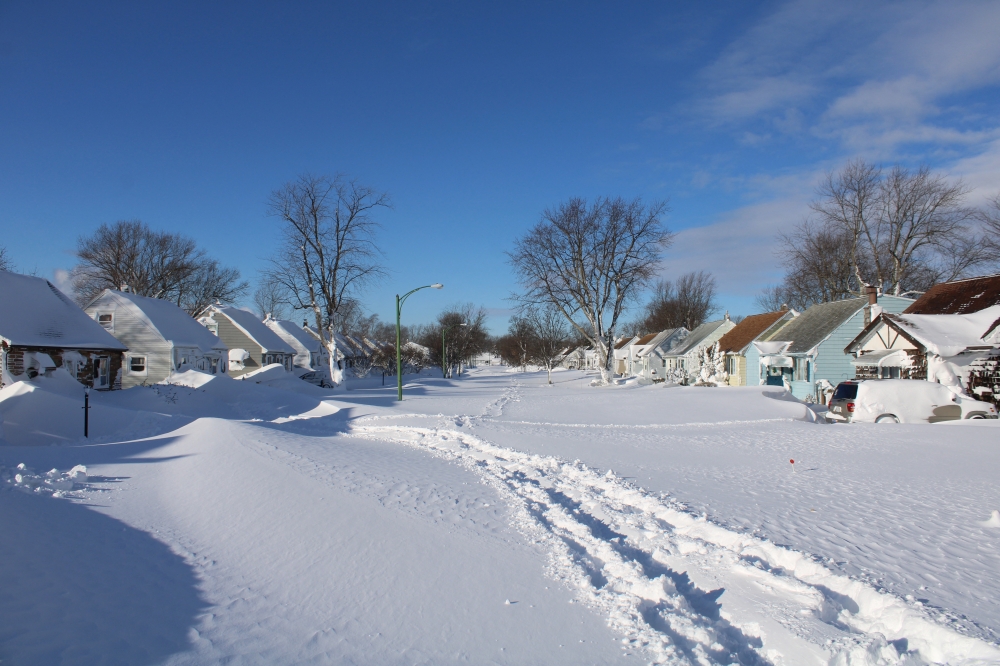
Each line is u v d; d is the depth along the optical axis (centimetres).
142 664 469
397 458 1331
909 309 3139
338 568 666
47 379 2498
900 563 625
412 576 643
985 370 2245
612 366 4659
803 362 3556
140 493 947
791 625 504
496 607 569
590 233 4519
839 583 582
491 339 15512
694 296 9331
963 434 1594
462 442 1641
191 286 6619
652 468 1208
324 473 1079
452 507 891
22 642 492
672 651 475
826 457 1329
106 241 5684
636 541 755
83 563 655
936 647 463
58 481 935
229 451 1207
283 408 2747
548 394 3769
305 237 4572
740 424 2142
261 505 879
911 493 952
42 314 2905
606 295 4609
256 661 477
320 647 500
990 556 646
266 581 638
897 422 2091
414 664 472
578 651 486
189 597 598
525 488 1025
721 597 580
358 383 5881
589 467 1204
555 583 621
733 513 832
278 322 6700
